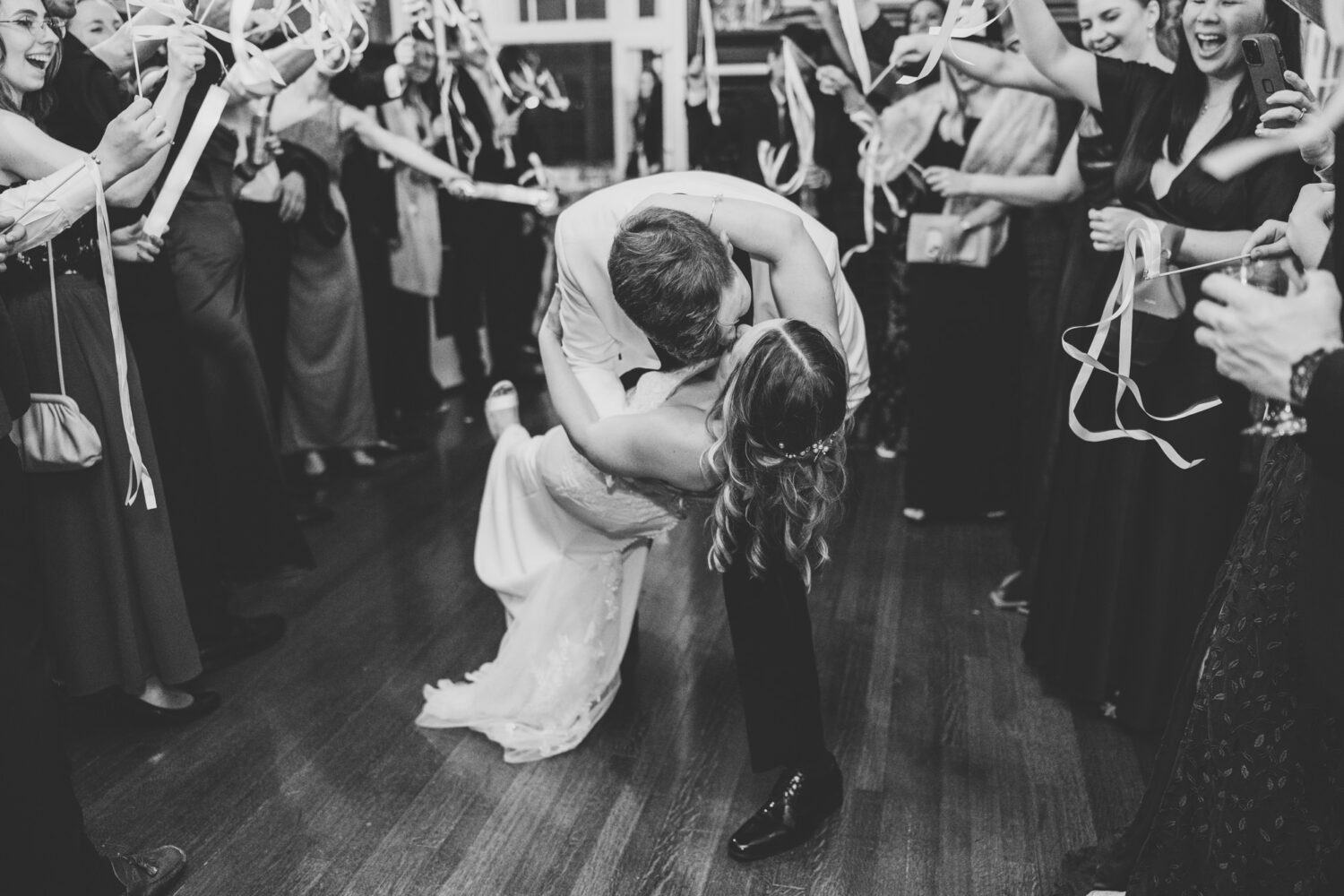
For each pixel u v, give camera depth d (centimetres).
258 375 307
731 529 182
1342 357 107
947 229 329
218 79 255
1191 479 216
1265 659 136
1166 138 213
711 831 204
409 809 211
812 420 162
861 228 409
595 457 191
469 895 187
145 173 209
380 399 432
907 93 331
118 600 222
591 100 530
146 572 227
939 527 356
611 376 205
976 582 313
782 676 196
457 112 475
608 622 235
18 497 161
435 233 459
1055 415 276
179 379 258
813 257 177
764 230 175
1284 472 140
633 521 217
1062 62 225
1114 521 227
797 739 198
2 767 157
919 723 239
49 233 171
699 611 297
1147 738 232
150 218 189
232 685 258
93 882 172
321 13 222
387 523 361
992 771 221
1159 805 154
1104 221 216
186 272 290
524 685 235
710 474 179
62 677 221
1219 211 206
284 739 235
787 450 165
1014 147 316
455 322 501
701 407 184
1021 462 318
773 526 180
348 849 199
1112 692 233
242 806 212
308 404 392
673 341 170
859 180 404
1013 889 187
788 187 393
